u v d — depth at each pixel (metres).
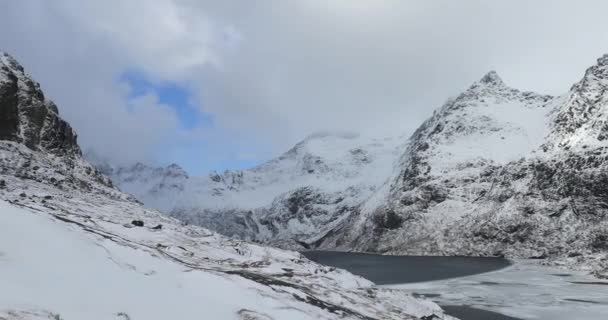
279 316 17.22
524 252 137.38
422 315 31.45
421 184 198.38
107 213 40.84
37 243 13.96
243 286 19.72
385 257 157.25
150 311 12.87
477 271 104.88
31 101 66.81
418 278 94.00
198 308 14.73
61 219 23.11
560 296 66.31
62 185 54.38
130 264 16.64
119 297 12.95
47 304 10.57
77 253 14.84
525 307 59.12
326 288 29.12
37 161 57.78
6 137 58.66
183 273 18.48
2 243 12.84
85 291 12.34
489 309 58.53
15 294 10.38
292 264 36.25
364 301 29.02
